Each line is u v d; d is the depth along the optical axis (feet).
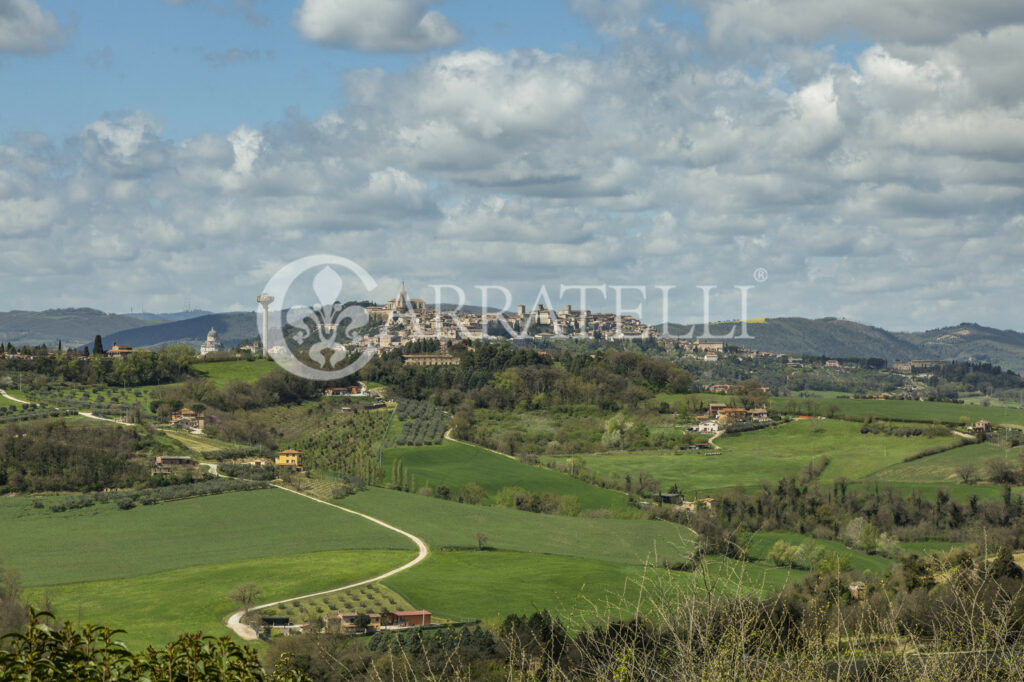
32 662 30.86
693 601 33.88
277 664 38.06
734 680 32.37
